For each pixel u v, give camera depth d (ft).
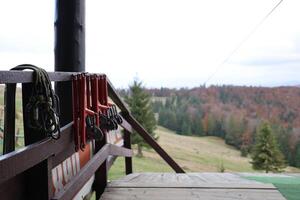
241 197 11.61
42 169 6.11
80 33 10.93
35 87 5.63
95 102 9.37
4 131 5.57
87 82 8.77
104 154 10.89
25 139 5.98
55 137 6.15
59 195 6.54
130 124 17.79
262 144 119.75
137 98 116.67
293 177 15.34
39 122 5.71
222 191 12.28
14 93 5.57
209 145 223.71
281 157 121.60
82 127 8.10
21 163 5.01
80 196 9.36
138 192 11.98
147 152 124.57
